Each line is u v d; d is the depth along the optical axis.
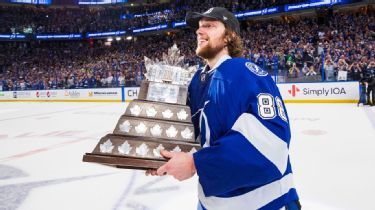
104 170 4.54
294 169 4.43
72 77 20.66
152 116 1.20
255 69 1.15
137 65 20.52
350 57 14.28
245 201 1.12
